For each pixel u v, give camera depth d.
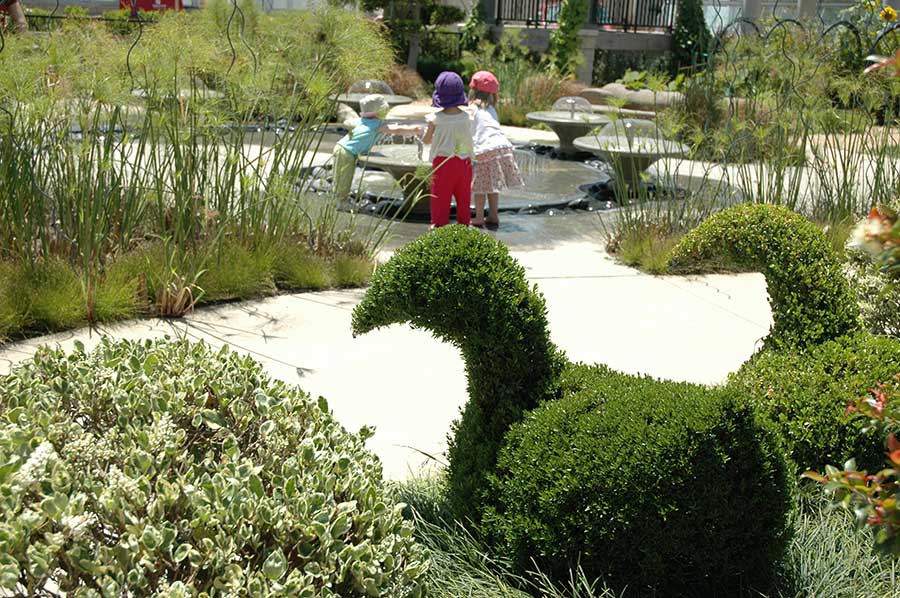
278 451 2.44
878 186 7.76
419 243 3.05
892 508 1.63
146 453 2.11
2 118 5.54
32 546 1.71
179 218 5.83
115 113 5.63
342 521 2.06
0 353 4.83
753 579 2.88
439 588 2.71
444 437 4.16
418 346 5.35
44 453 1.94
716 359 5.31
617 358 5.28
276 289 6.22
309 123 6.70
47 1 17.83
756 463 2.80
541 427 2.91
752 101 10.45
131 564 1.83
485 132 8.44
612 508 2.74
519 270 3.06
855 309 3.81
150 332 5.32
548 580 2.72
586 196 9.91
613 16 23.39
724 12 25.50
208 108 6.10
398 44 20.55
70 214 5.65
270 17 6.71
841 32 11.13
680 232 7.52
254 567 2.02
